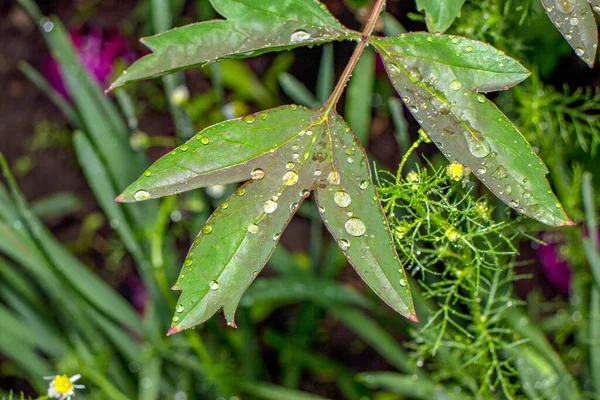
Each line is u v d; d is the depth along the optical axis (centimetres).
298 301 119
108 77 125
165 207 84
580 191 81
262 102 122
